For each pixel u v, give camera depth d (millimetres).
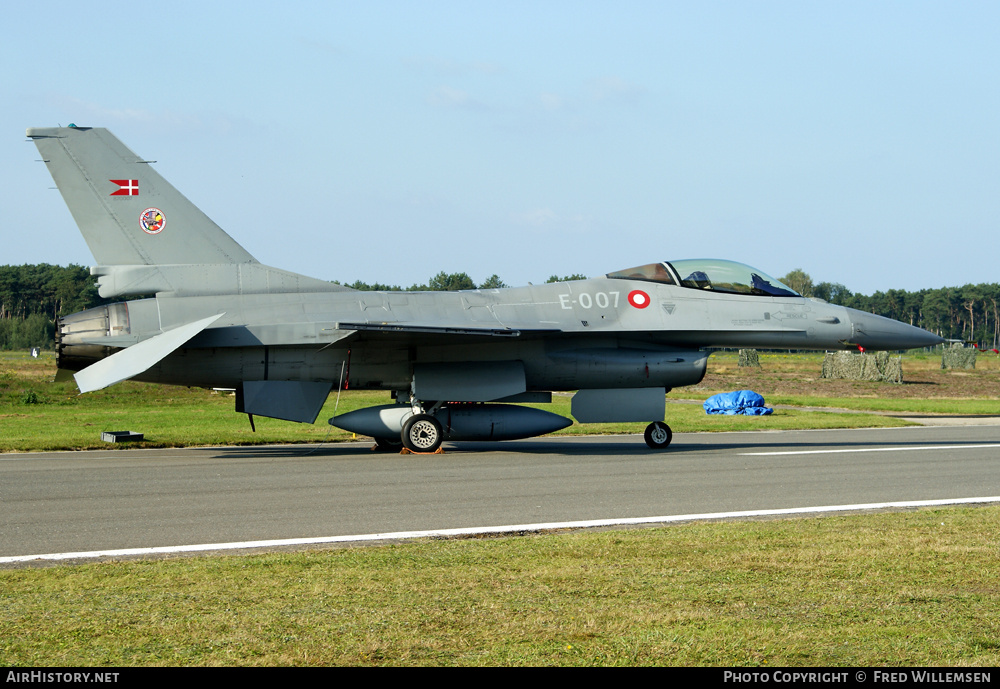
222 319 25266
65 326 24906
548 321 26891
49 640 7785
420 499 16094
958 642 7750
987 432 32656
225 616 8453
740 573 10078
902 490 17203
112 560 11141
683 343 28156
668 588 9430
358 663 7250
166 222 25766
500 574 10070
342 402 47750
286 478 19141
